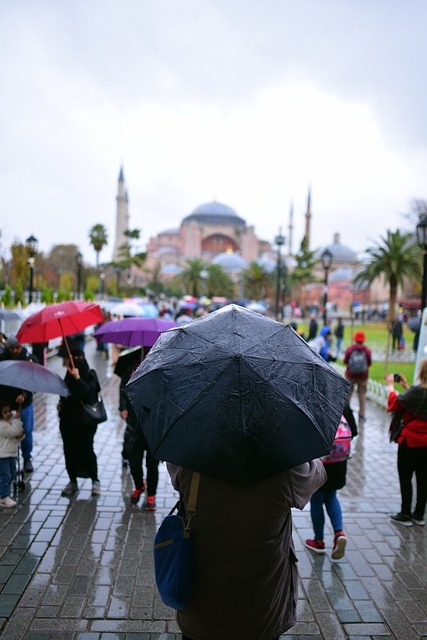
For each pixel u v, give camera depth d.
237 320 2.66
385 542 5.30
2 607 3.94
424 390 5.52
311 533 5.46
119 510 5.81
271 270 64.56
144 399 2.37
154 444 2.21
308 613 4.05
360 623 3.94
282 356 2.46
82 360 6.11
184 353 2.46
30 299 19.92
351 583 4.49
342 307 84.25
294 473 2.29
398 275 30.69
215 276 72.75
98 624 3.80
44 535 5.14
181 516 2.44
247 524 2.23
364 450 8.61
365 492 6.71
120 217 102.44
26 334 6.25
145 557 4.79
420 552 5.11
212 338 2.51
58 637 3.63
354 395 13.56
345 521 5.80
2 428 5.63
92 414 5.93
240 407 2.19
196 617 2.35
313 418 2.28
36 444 8.12
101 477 6.83
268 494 2.22
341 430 4.73
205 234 115.38
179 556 2.27
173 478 2.41
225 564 2.26
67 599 4.08
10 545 4.91
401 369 18.77
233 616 2.31
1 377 5.43
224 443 2.13
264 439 2.15
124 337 6.69
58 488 6.37
